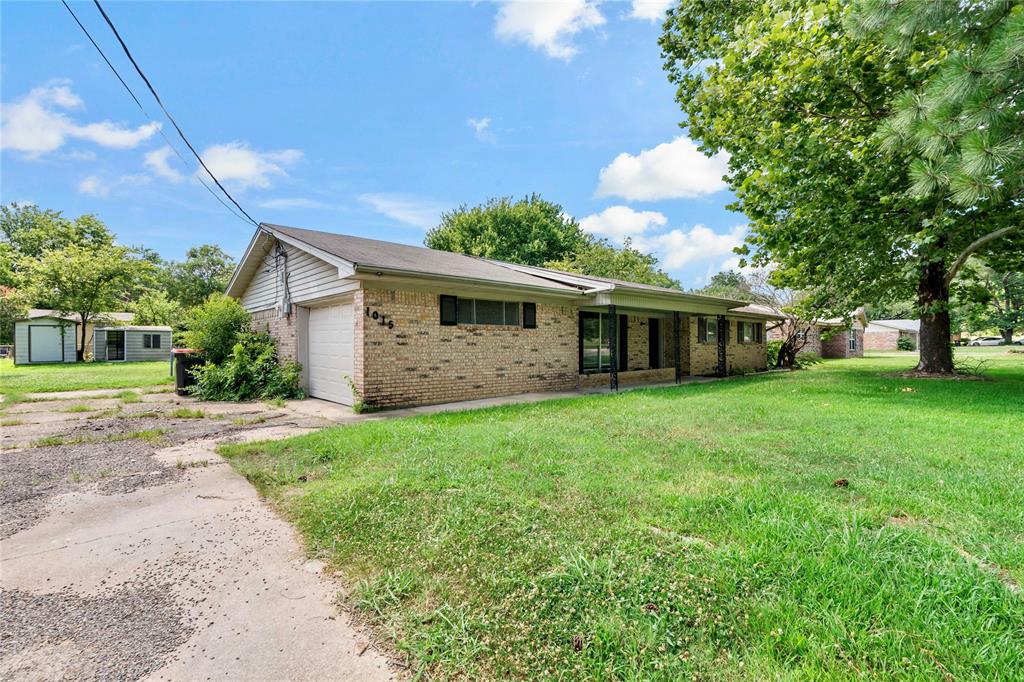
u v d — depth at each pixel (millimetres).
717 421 5988
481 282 8281
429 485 3545
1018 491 3168
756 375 14477
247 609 2141
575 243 31609
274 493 3645
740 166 9914
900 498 3102
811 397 8188
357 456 4535
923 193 5621
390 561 2498
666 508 3029
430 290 8523
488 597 2123
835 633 1761
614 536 2643
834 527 2688
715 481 3535
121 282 24344
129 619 2070
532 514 2984
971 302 12469
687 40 10773
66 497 3621
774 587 2082
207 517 3213
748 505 3000
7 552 2717
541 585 2166
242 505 3436
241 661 1793
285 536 2898
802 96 8039
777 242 9992
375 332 7793
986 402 7168
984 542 2502
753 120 8914
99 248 25328
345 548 2672
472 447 4645
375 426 5922
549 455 4344
